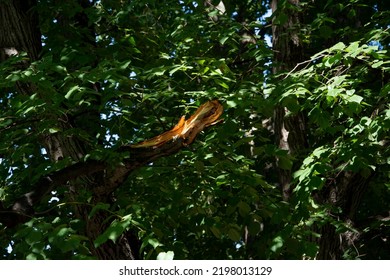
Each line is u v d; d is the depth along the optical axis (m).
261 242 6.16
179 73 8.05
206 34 7.46
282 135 7.48
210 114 5.04
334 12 8.51
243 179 5.91
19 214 4.63
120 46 6.73
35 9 6.39
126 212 5.63
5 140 5.43
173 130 5.13
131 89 6.00
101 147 5.29
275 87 5.45
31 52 6.30
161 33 8.00
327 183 7.23
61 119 5.73
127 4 7.78
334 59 4.79
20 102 5.04
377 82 6.90
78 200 5.43
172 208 5.99
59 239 4.12
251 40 8.13
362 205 10.12
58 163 5.16
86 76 5.02
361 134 5.48
